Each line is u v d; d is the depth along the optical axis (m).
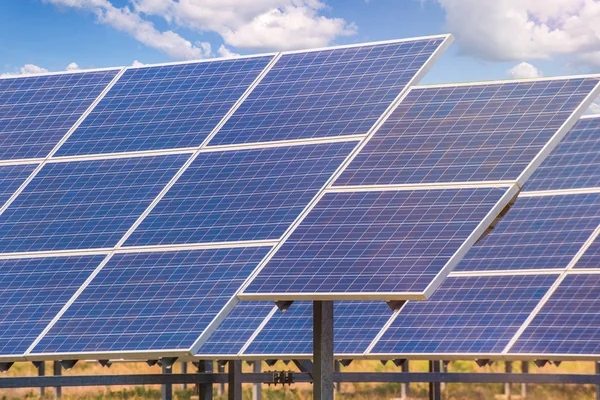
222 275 20.64
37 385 24.86
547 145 20.72
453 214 20.03
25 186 25.48
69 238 23.42
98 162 25.52
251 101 25.70
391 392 56.66
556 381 31.61
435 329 29.88
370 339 29.86
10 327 21.52
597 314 29.36
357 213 20.84
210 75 27.41
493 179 20.42
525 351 28.66
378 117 23.31
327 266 19.84
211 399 28.95
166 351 19.62
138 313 20.70
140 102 27.23
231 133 24.75
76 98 28.31
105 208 23.86
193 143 24.97
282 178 22.66
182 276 21.08
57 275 22.50
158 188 23.83
